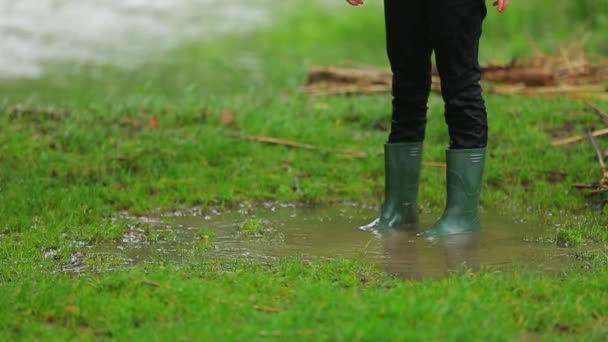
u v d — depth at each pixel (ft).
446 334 19.34
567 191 33.40
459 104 28.66
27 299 22.08
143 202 33.45
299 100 49.03
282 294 22.74
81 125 42.09
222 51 74.28
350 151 39.06
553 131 40.32
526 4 78.43
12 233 29.71
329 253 27.45
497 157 37.17
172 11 93.61
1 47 73.20
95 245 28.76
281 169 37.45
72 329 20.70
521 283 22.97
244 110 45.24
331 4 95.04
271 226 31.12
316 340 19.36
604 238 28.48
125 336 20.17
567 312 21.22
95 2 95.61
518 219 31.32
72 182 35.40
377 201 34.50
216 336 19.76
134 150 38.58
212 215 32.83
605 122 38.42
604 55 59.36
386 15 29.25
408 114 30.12
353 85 51.44
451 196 29.37
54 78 62.49
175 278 23.15
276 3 97.55
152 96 48.57
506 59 62.54
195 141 39.70
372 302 21.30
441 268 25.63
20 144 38.78
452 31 28.07
